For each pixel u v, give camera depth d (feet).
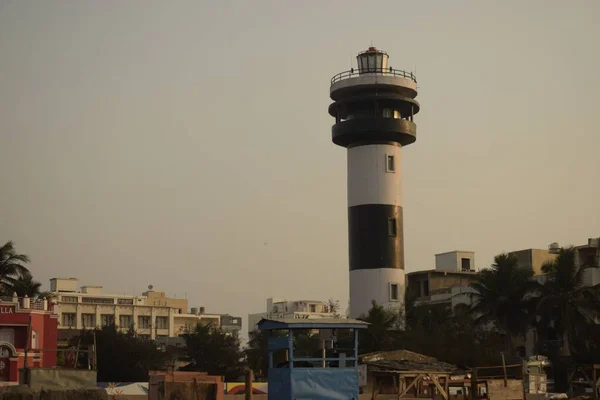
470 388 200.64
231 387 251.19
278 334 304.09
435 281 431.02
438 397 192.85
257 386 256.52
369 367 212.64
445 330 329.52
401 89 358.02
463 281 437.99
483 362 303.27
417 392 196.44
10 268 352.69
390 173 356.18
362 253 350.43
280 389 179.42
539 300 327.88
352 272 353.10
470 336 321.11
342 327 181.47
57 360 321.93
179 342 572.10
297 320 180.24
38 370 178.29
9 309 280.10
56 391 168.66
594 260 387.14
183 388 175.01
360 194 355.77
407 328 333.01
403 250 354.95
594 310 324.39
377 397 204.03
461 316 345.92
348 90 358.02
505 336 350.64
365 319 318.24
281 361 189.67
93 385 183.73
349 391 178.60
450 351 309.42
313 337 288.10
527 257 417.28
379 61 361.92
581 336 319.88
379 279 346.54
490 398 190.90
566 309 320.50
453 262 457.27
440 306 394.93
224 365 393.70
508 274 337.52
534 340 364.38
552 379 314.14
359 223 353.72
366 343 314.55
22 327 278.46
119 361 371.35
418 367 208.13
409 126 358.02
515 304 335.67
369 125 352.49
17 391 168.14
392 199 354.54
